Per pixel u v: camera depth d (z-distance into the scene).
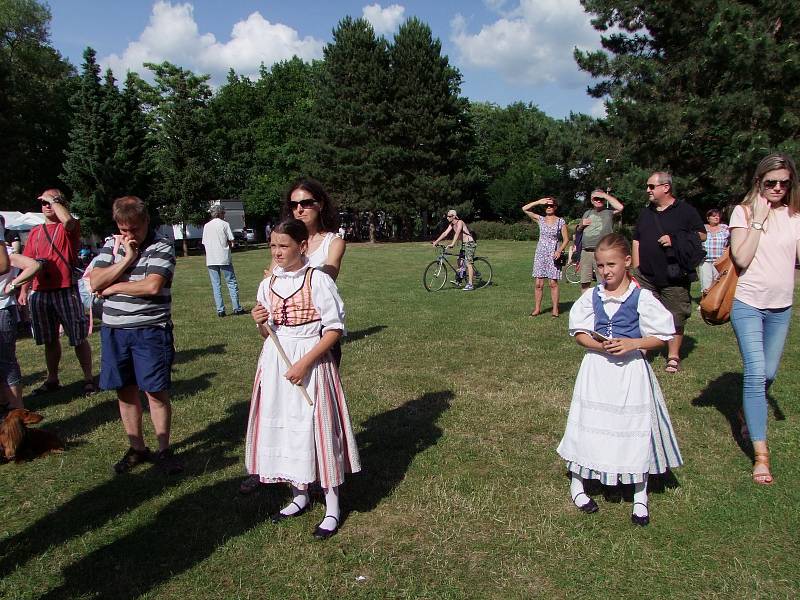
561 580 2.83
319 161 38.94
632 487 3.71
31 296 5.65
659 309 3.24
